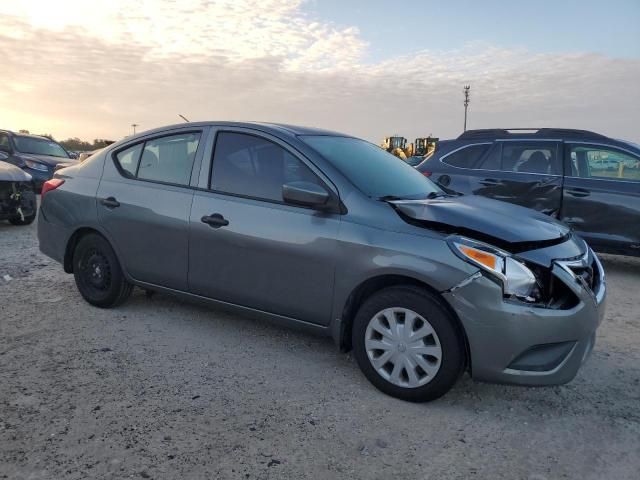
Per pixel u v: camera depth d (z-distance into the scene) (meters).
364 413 3.19
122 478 2.53
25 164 12.70
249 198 3.91
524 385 3.07
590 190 6.82
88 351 3.94
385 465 2.70
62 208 4.88
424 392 3.25
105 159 4.79
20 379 3.46
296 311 3.72
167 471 2.59
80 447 2.75
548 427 3.11
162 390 3.39
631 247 6.66
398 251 3.26
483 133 7.71
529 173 7.21
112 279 4.68
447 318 3.14
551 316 3.02
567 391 3.58
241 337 4.31
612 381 3.75
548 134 7.27
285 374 3.68
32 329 4.34
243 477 2.57
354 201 3.53
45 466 2.59
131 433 2.89
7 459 2.63
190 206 4.12
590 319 3.17
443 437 2.97
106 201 4.58
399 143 33.62
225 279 4.00
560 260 3.20
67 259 4.96
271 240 3.72
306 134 4.09
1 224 9.79
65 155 14.57
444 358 3.17
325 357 3.98
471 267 3.05
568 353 3.11
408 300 3.24
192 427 2.98
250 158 4.00
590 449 2.90
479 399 3.43
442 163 7.84
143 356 3.89
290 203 3.71
